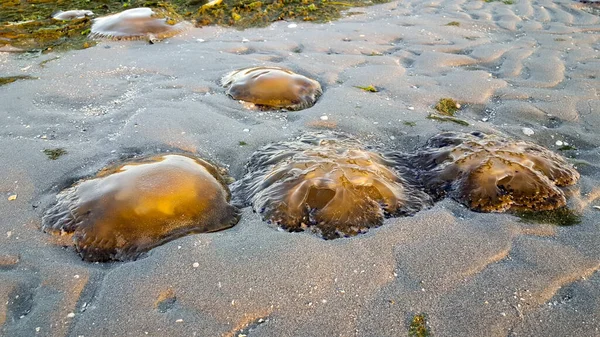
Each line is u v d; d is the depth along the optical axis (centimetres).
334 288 57
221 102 102
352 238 64
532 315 54
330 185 68
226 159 84
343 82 114
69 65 122
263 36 145
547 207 71
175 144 86
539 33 150
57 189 75
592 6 173
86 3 172
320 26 154
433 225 67
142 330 52
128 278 58
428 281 58
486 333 52
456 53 135
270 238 64
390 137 92
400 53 133
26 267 61
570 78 118
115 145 86
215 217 68
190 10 166
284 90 103
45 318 54
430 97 107
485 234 66
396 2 181
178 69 119
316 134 88
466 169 75
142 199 66
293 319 53
